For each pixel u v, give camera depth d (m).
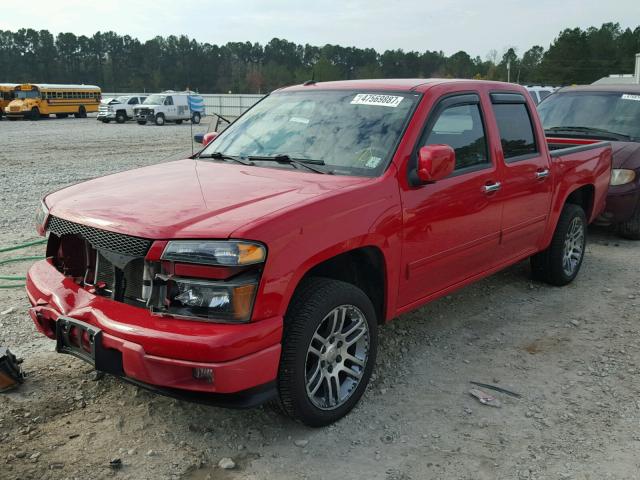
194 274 2.88
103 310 3.06
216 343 2.77
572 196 6.07
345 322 3.49
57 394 3.69
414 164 3.82
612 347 4.56
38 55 129.25
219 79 119.69
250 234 2.88
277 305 2.96
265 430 3.38
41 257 6.64
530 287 5.90
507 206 4.73
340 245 3.27
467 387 3.93
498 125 4.71
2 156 18.48
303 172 3.83
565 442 3.33
